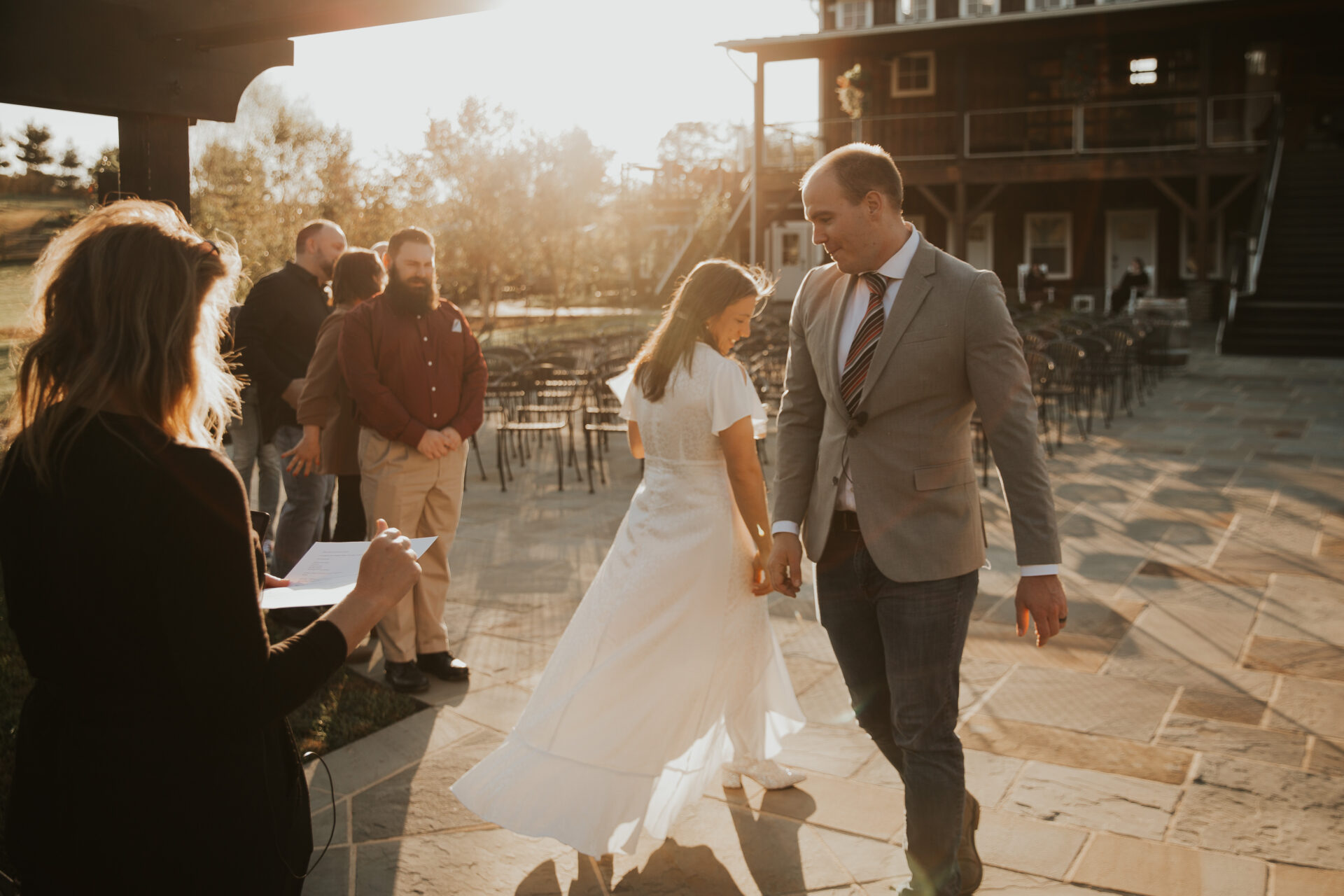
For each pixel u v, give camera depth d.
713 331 2.86
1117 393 13.26
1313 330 17.56
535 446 10.71
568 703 2.69
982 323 2.27
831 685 4.11
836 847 2.87
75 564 1.35
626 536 2.90
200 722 1.37
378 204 20.97
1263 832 2.89
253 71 5.02
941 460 2.36
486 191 25.72
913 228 2.44
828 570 2.51
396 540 1.62
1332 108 24.66
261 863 1.50
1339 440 9.73
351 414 4.40
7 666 4.31
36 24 4.32
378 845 2.91
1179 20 21.19
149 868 1.41
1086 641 4.54
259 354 4.95
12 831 1.45
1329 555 5.91
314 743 3.56
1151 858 2.76
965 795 2.53
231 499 1.38
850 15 27.22
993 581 5.57
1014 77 25.45
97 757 1.39
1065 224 26.06
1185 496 7.56
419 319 4.07
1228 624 4.74
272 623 4.80
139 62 4.62
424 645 4.19
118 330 1.39
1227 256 25.02
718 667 2.83
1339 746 3.45
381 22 4.29
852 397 2.39
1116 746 3.46
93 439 1.36
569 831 2.61
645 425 2.89
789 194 23.73
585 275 29.72
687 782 2.82
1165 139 24.33
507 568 5.98
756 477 2.80
